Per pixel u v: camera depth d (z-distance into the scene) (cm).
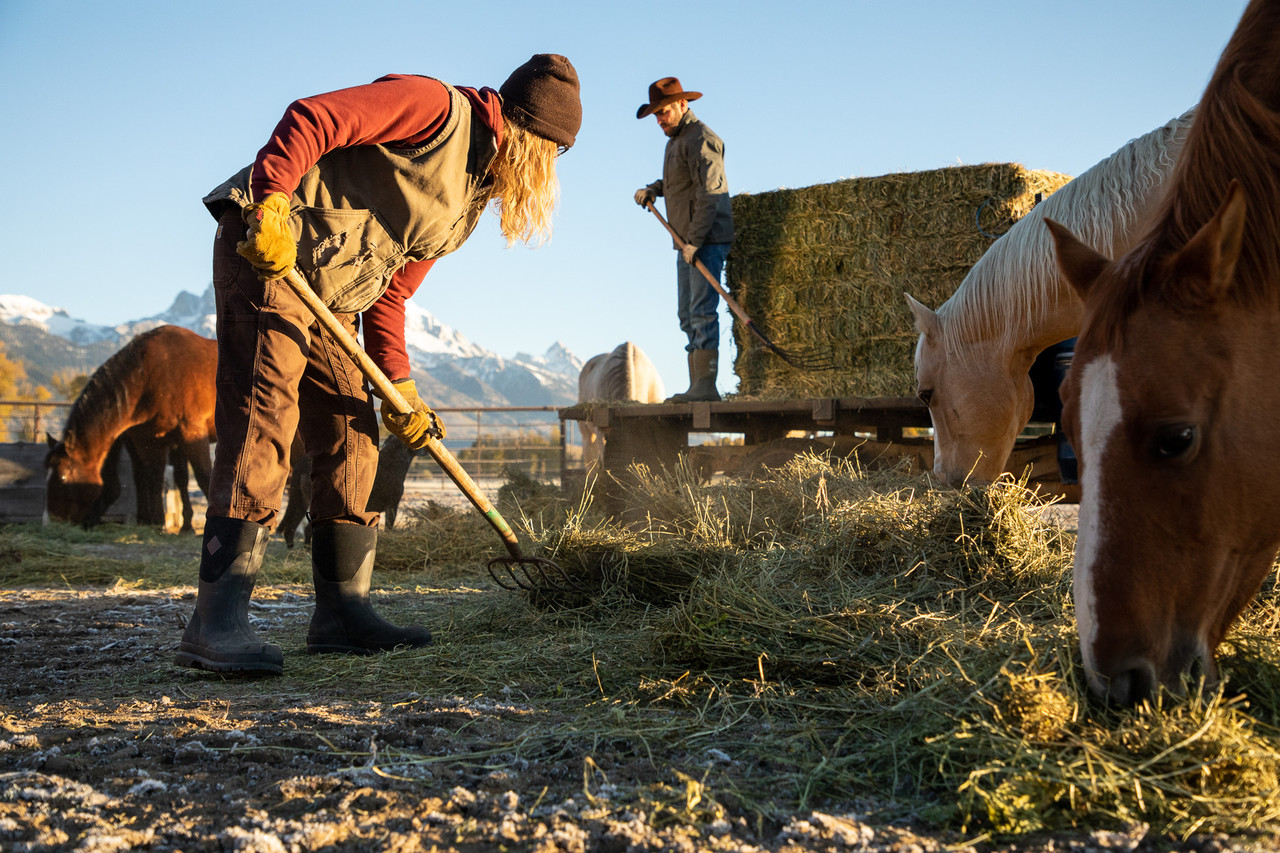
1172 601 145
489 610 291
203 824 124
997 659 179
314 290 235
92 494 763
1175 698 141
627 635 247
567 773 147
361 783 140
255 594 402
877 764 147
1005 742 138
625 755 156
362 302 247
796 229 577
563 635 255
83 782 143
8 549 551
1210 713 133
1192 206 160
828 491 389
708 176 570
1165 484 144
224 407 231
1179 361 145
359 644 260
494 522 266
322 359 257
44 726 175
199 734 166
